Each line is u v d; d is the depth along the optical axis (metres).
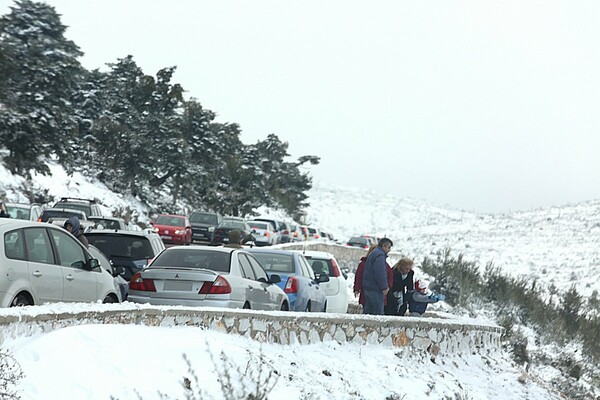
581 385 44.97
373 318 25.27
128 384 14.89
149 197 132.38
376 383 21.44
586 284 137.75
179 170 136.00
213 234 85.56
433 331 27.95
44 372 14.05
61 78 101.19
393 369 23.36
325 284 37.44
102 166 125.00
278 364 19.27
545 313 65.00
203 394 15.71
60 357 14.68
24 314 14.93
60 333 15.43
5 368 13.25
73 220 26.66
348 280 62.16
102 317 17.33
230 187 160.38
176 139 135.75
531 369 45.12
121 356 15.77
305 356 21.33
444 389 23.72
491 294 68.62
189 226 79.31
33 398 13.21
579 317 66.00
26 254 18.81
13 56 93.12
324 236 150.75
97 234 30.28
